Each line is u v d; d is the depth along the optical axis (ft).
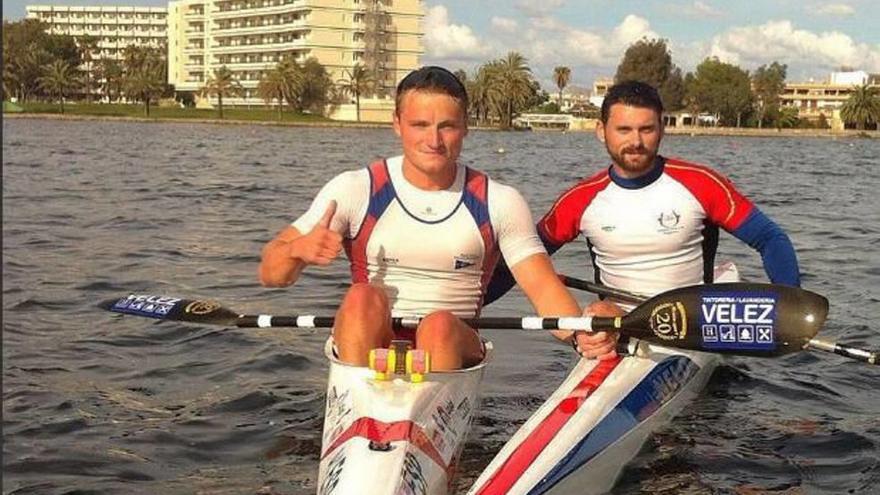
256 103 332.60
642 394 16.30
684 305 14.80
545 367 20.83
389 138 197.26
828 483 14.39
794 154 163.84
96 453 15.15
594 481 13.83
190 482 14.06
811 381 19.99
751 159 139.23
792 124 364.17
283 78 289.12
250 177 77.56
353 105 305.94
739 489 14.10
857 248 40.42
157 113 309.42
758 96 360.69
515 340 23.39
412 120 14.15
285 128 267.59
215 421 16.84
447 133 14.16
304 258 13.52
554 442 13.87
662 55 344.49
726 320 14.62
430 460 12.19
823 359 21.74
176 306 16.26
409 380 12.93
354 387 13.09
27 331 22.95
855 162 132.26
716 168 109.09
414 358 12.82
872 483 14.40
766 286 14.58
